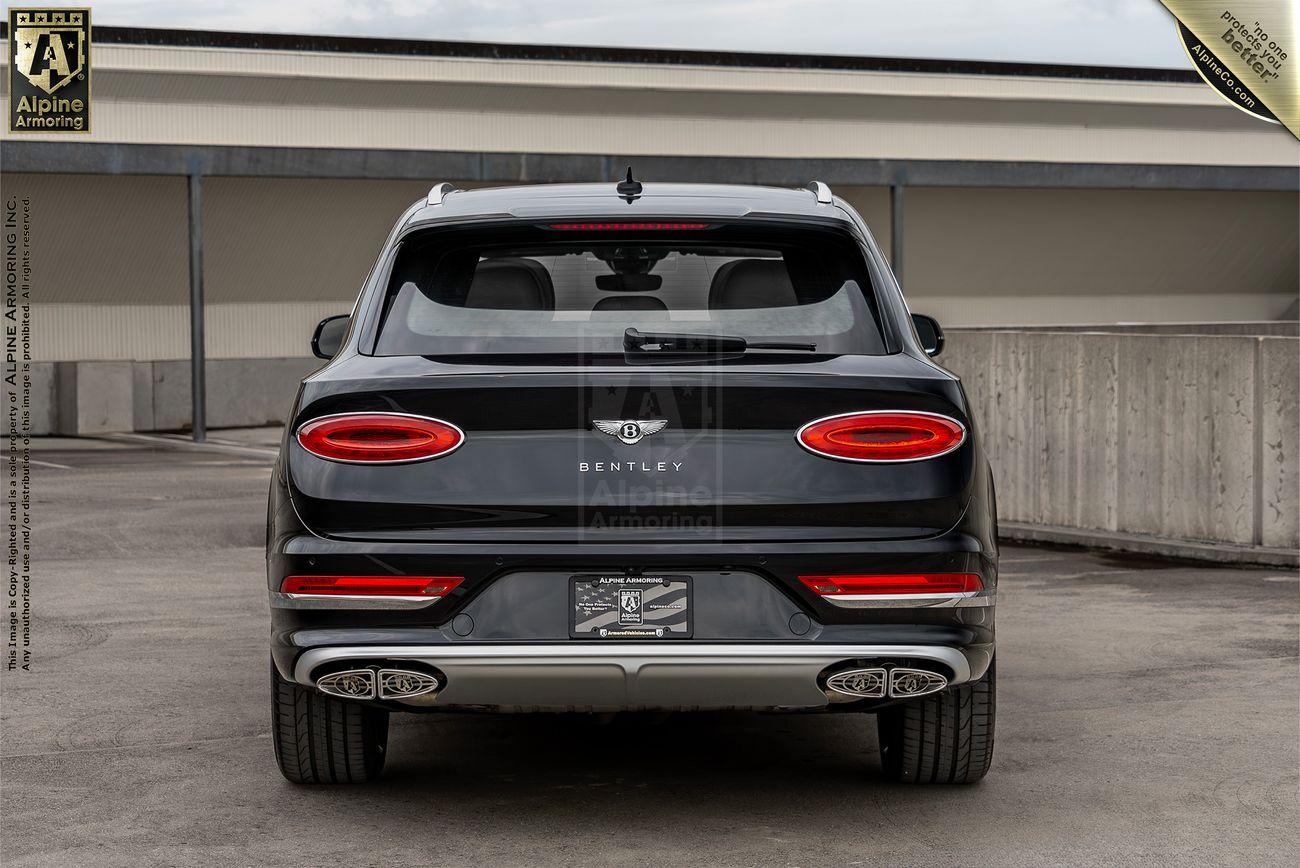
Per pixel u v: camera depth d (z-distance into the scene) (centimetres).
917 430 439
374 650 432
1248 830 477
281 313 3192
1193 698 654
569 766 552
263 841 465
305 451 443
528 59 3716
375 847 459
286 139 3300
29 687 676
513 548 431
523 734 601
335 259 3178
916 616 438
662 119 3672
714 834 471
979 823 483
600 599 433
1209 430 1061
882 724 530
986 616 454
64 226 2841
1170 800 509
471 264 483
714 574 434
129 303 3014
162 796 512
